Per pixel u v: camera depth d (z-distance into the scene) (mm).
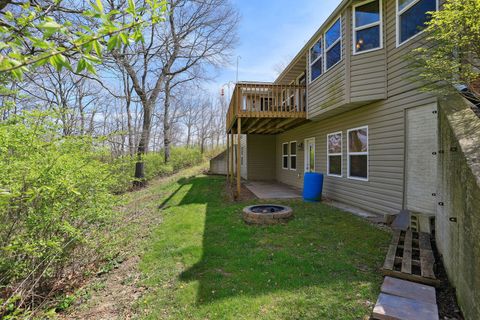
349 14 5848
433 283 2553
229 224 5402
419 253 3232
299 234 4543
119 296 2951
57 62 1271
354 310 2324
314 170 9062
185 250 4047
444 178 2977
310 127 9422
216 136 38000
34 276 2842
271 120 9078
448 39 2725
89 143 4062
